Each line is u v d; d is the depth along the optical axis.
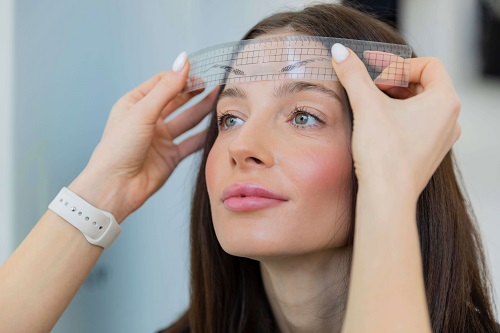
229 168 0.85
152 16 1.56
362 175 0.70
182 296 1.63
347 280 0.88
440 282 0.89
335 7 0.96
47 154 1.49
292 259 0.87
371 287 0.66
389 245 0.66
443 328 0.88
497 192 1.58
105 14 1.52
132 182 1.03
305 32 0.92
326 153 0.83
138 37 1.55
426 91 0.76
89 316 1.53
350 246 0.86
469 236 0.99
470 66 1.56
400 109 0.74
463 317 0.90
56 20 1.48
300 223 0.81
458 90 1.58
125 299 1.58
